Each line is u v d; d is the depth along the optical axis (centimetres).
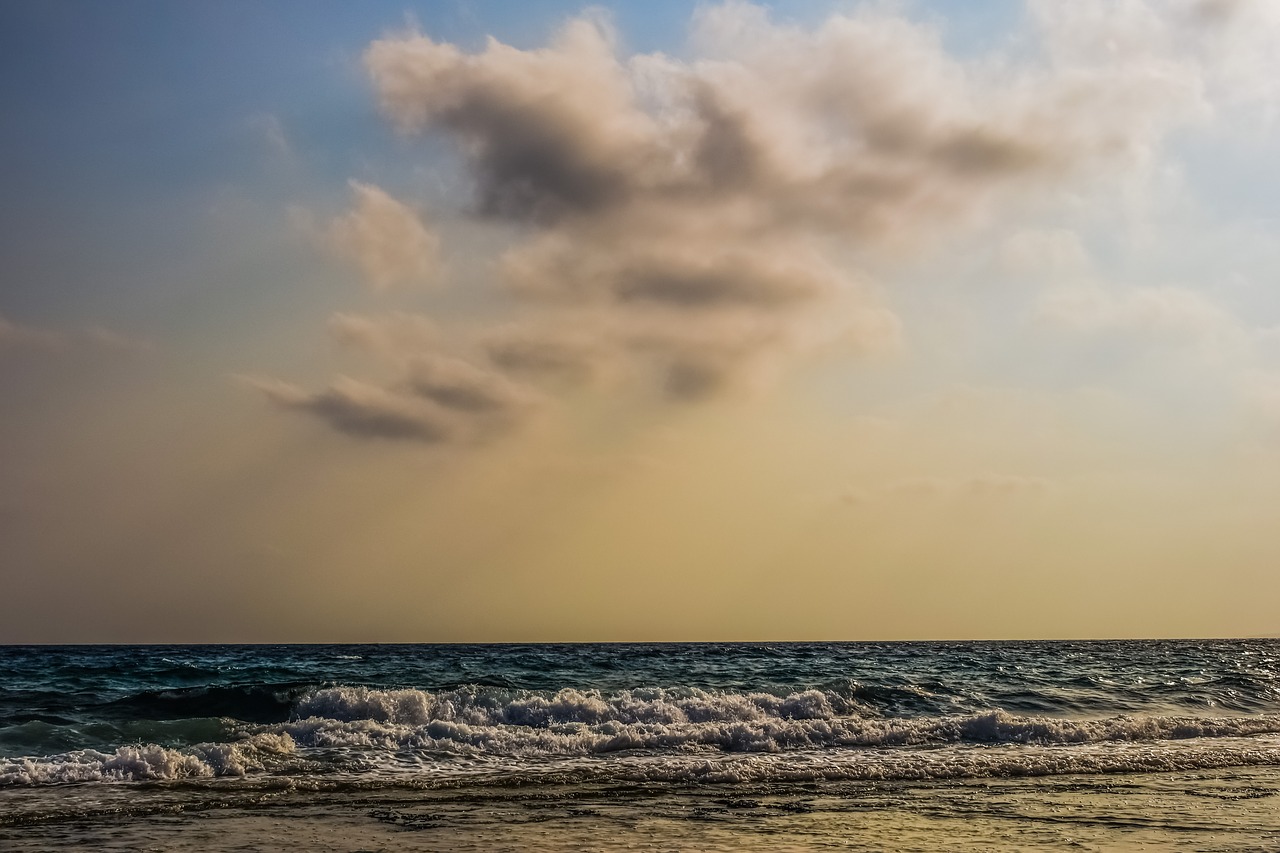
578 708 2202
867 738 2062
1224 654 8850
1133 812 1307
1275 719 2473
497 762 1719
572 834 1132
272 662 5741
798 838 1116
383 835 1126
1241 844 1098
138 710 2272
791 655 7350
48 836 1119
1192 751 1948
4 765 1522
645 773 1605
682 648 11744
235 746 1705
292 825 1184
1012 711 2717
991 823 1220
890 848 1064
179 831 1147
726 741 1972
